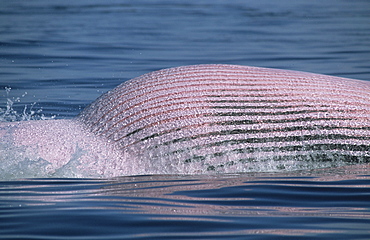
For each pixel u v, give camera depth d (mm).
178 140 21078
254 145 21156
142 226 15070
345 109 21797
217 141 21062
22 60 48344
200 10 100688
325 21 80500
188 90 22219
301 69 43031
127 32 68500
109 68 45219
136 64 46906
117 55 51438
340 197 17734
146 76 23891
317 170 21141
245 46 56781
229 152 21062
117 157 21109
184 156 20984
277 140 21250
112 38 62781
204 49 54906
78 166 20797
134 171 20906
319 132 21375
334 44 57188
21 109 32562
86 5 111312
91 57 50281
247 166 21141
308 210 16500
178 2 122438
